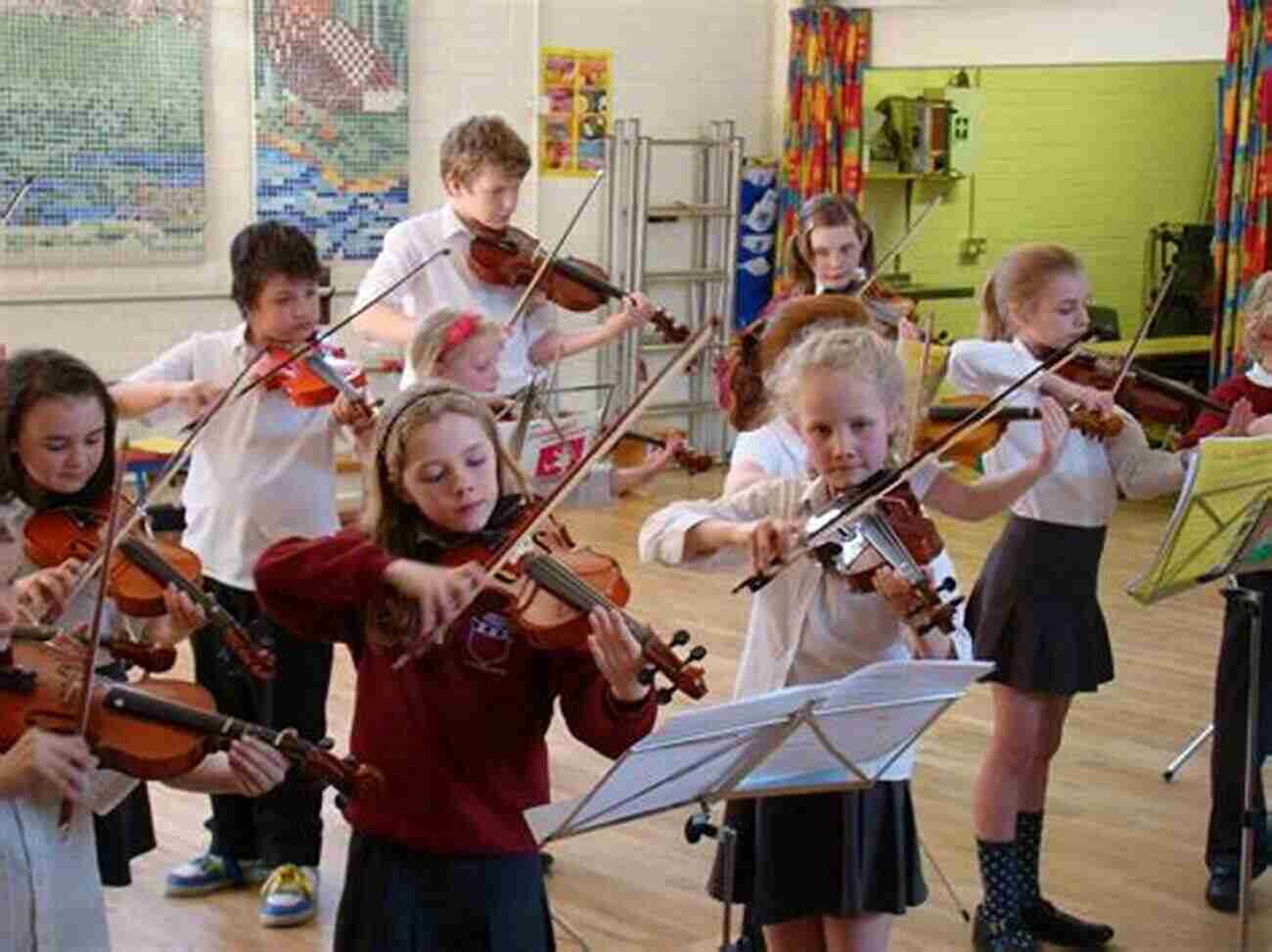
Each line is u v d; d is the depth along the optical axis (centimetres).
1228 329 824
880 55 955
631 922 401
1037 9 879
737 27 988
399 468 243
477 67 891
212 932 391
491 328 388
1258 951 389
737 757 240
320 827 402
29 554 301
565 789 479
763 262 989
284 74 820
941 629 270
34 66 748
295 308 389
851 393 274
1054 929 393
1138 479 375
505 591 240
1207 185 1132
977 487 319
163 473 336
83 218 769
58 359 305
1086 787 488
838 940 287
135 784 266
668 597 695
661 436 406
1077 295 381
